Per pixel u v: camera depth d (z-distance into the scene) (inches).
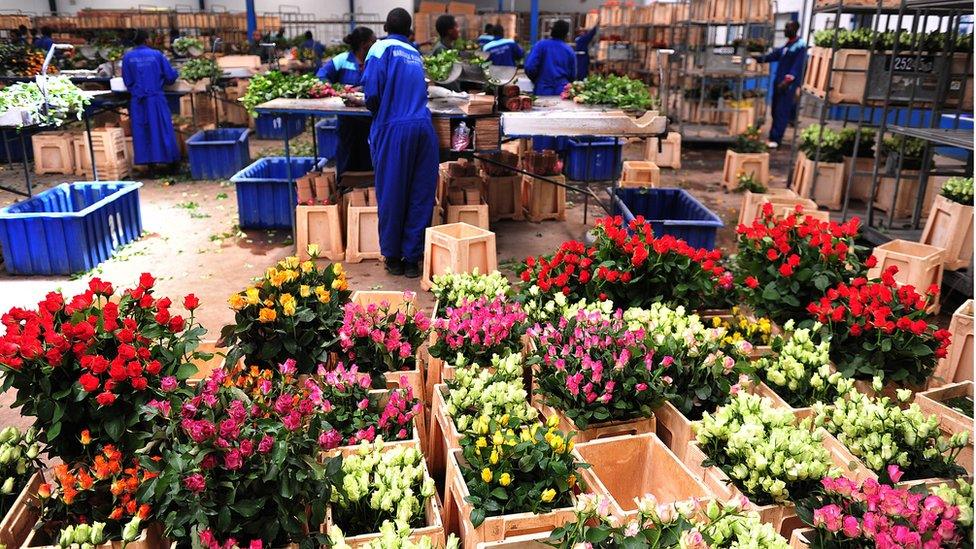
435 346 123.6
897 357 124.0
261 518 81.8
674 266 141.9
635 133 210.8
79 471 88.2
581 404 107.9
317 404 98.9
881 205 285.9
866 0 255.8
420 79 201.0
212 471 80.4
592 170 331.6
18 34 596.7
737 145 350.9
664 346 114.3
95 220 221.9
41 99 245.3
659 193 251.8
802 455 90.1
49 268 214.1
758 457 88.6
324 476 83.4
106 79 386.0
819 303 139.4
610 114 217.5
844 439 102.7
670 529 74.3
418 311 129.6
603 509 75.4
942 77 241.4
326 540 82.7
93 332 93.6
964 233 198.1
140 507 81.6
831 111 540.7
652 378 109.8
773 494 88.1
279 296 116.6
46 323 94.1
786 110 457.4
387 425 102.9
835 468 88.5
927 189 291.9
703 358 115.2
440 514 94.8
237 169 354.9
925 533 74.2
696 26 472.4
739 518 79.6
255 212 259.6
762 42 461.7
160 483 79.7
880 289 126.6
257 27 709.9
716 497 85.9
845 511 82.0
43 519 88.0
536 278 150.1
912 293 127.8
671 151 396.5
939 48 244.5
